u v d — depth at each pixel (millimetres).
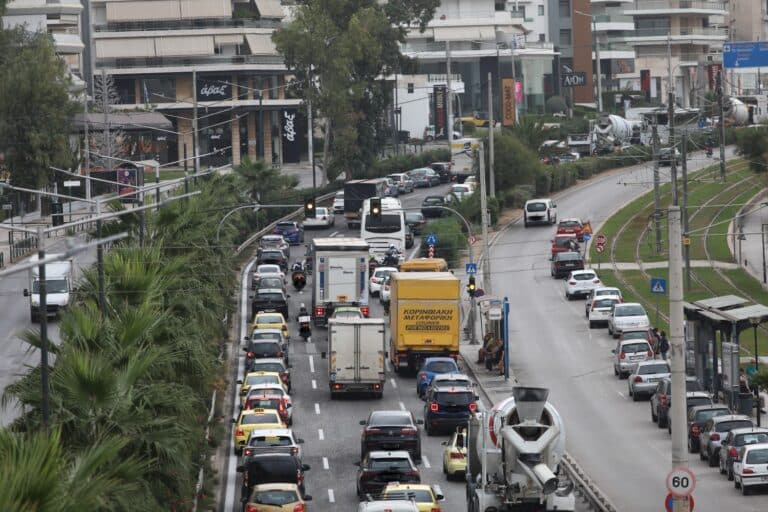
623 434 148125
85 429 80500
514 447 97500
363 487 115875
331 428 152125
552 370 186750
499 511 98625
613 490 122312
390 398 168625
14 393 85000
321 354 190125
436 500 107000
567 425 153750
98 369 80875
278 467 113938
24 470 55750
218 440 141750
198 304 130125
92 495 60375
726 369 153375
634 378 166750
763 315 153250
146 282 110625
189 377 108688
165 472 82188
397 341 179500
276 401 148125
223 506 116750
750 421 132625
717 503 116250
